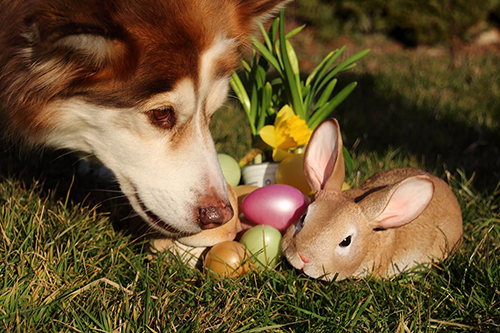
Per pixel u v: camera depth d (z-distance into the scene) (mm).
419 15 2549
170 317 810
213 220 869
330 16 2682
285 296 848
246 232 885
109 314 810
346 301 841
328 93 1054
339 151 846
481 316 833
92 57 831
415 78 1925
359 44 2652
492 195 1057
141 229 963
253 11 966
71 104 878
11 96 875
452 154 1266
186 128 891
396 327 817
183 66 858
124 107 861
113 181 1088
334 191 851
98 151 906
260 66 1050
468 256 915
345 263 831
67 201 1008
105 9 829
